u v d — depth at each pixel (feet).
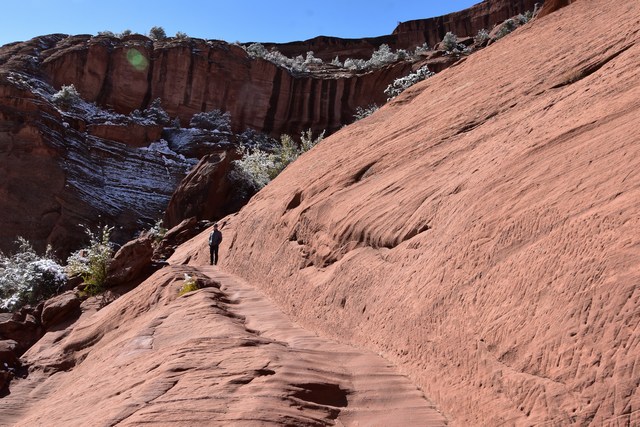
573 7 35.63
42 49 167.32
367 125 43.86
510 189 16.12
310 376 16.11
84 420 16.61
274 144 168.25
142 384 17.60
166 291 35.09
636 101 14.90
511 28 167.32
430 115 31.53
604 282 10.52
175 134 156.56
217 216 95.81
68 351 34.63
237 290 36.60
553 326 11.22
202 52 173.37
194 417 13.76
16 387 31.32
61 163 121.90
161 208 131.44
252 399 14.46
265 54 192.85
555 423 10.16
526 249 13.51
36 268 64.75
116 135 141.49
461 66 40.11
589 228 11.85
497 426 11.72
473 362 13.44
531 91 24.47
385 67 179.42
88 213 119.34
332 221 27.55
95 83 158.71
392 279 20.02
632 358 9.18
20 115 122.42
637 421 8.65
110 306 39.73
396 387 15.75
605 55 22.13
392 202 23.75
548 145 16.62
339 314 22.86
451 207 18.92
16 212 113.39
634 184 11.78
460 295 15.08
